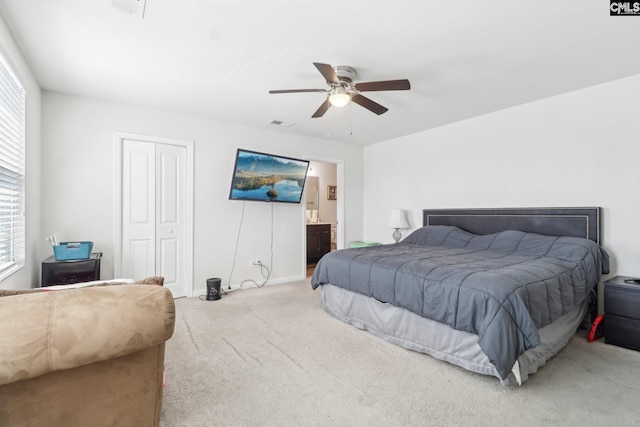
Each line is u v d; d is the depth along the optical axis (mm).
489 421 1654
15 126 2357
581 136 3176
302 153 4969
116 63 2604
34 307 952
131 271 3631
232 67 2674
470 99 3422
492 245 3494
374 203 5520
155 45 2326
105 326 1011
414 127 4504
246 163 4156
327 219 7324
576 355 2402
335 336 2766
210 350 2479
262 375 2111
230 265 4324
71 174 3268
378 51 2398
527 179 3574
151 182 3750
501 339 1849
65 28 2104
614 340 2572
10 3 1838
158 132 3756
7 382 905
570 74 2816
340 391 1932
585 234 3096
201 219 4074
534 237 3262
